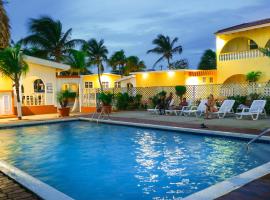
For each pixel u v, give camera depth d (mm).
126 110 24406
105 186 7051
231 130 11914
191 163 8625
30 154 10633
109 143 12133
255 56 26750
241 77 29750
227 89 22250
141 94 25766
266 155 9062
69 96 21797
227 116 17016
